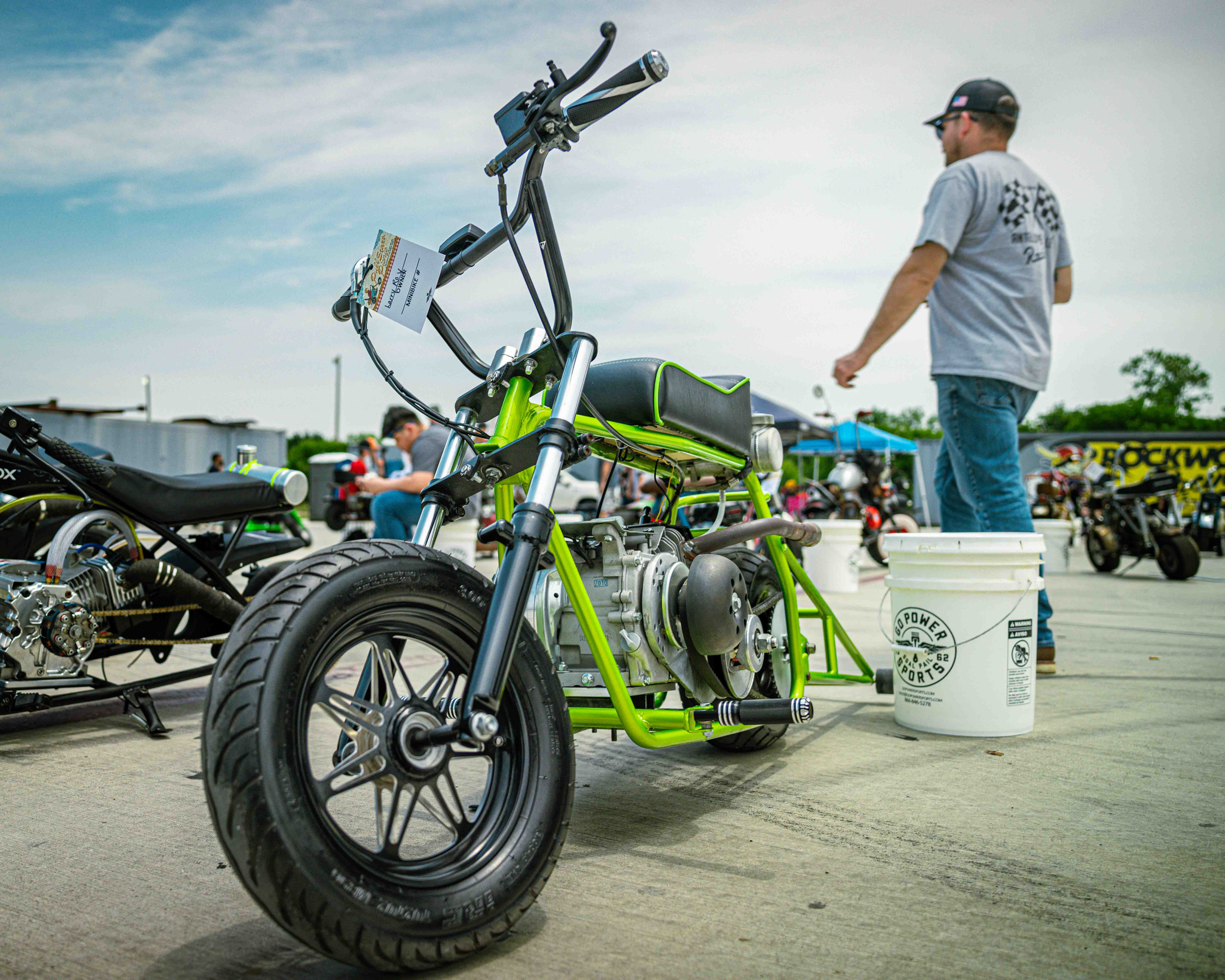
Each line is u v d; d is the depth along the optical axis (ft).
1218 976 4.48
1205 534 40.60
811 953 4.74
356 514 36.73
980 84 12.13
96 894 5.63
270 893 3.94
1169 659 13.93
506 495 6.77
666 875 5.85
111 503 10.22
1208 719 10.03
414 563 4.83
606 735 9.87
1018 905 5.32
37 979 4.55
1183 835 6.48
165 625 11.18
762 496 8.70
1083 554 39.68
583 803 7.42
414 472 18.75
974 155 11.94
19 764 8.83
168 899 5.55
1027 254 11.51
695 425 7.23
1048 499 44.62
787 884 5.68
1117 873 5.80
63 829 6.86
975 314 11.64
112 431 65.67
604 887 5.65
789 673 8.91
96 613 9.82
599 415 5.96
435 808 4.96
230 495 11.07
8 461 9.59
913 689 9.70
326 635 4.37
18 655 9.18
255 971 4.63
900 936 4.93
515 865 4.79
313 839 4.04
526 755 5.06
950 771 8.14
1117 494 29.89
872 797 7.45
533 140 5.06
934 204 11.43
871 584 27.81
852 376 11.73
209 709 4.09
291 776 4.06
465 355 6.54
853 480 33.63
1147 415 198.49
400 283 5.61
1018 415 12.07
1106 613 19.84
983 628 9.32
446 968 4.58
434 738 4.60
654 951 4.77
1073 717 10.15
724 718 6.59
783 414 35.78
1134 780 7.84
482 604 5.08
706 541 7.79
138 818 7.12
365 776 4.59
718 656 7.31
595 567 7.01
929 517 77.51
